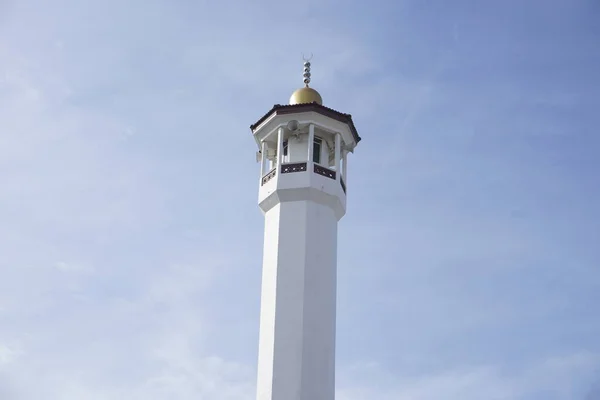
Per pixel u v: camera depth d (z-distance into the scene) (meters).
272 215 42.12
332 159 44.81
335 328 40.44
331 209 42.19
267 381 38.22
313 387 37.88
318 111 42.59
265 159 44.03
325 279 40.47
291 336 38.75
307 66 46.50
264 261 41.56
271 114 42.81
